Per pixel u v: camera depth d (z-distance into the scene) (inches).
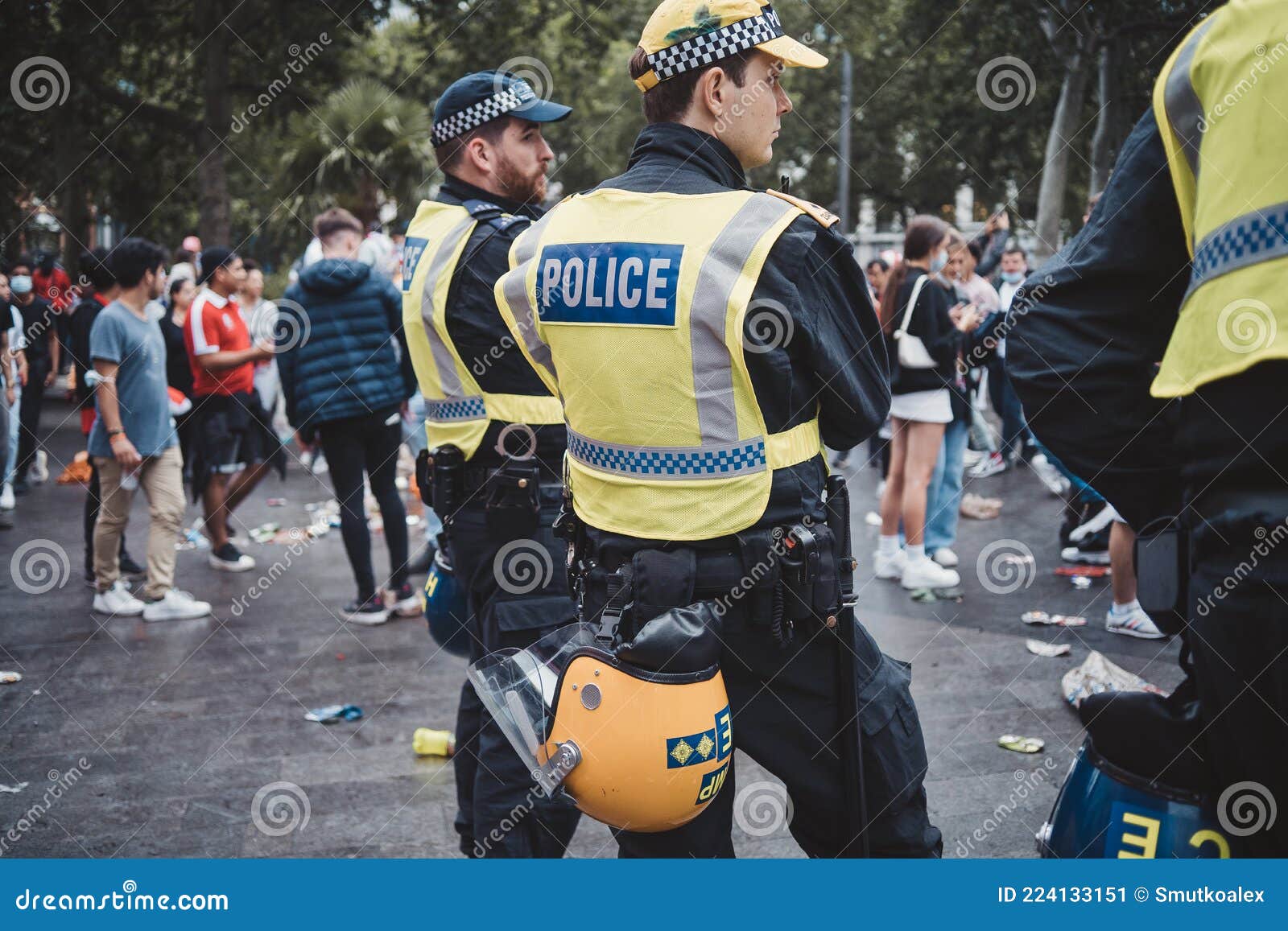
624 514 73.7
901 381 225.6
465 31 754.2
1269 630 58.3
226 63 720.3
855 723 74.8
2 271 387.9
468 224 109.2
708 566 71.8
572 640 73.1
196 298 262.7
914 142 1047.6
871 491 354.3
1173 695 70.3
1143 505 70.7
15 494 375.6
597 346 73.2
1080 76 608.4
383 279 215.6
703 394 70.9
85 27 655.8
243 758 152.9
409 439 294.5
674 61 74.4
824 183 1101.1
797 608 72.5
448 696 176.6
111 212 914.1
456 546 110.1
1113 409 68.8
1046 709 162.7
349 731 162.4
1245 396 58.1
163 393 224.1
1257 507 58.2
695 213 71.5
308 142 716.7
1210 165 59.5
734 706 74.6
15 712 171.8
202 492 268.2
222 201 730.8
